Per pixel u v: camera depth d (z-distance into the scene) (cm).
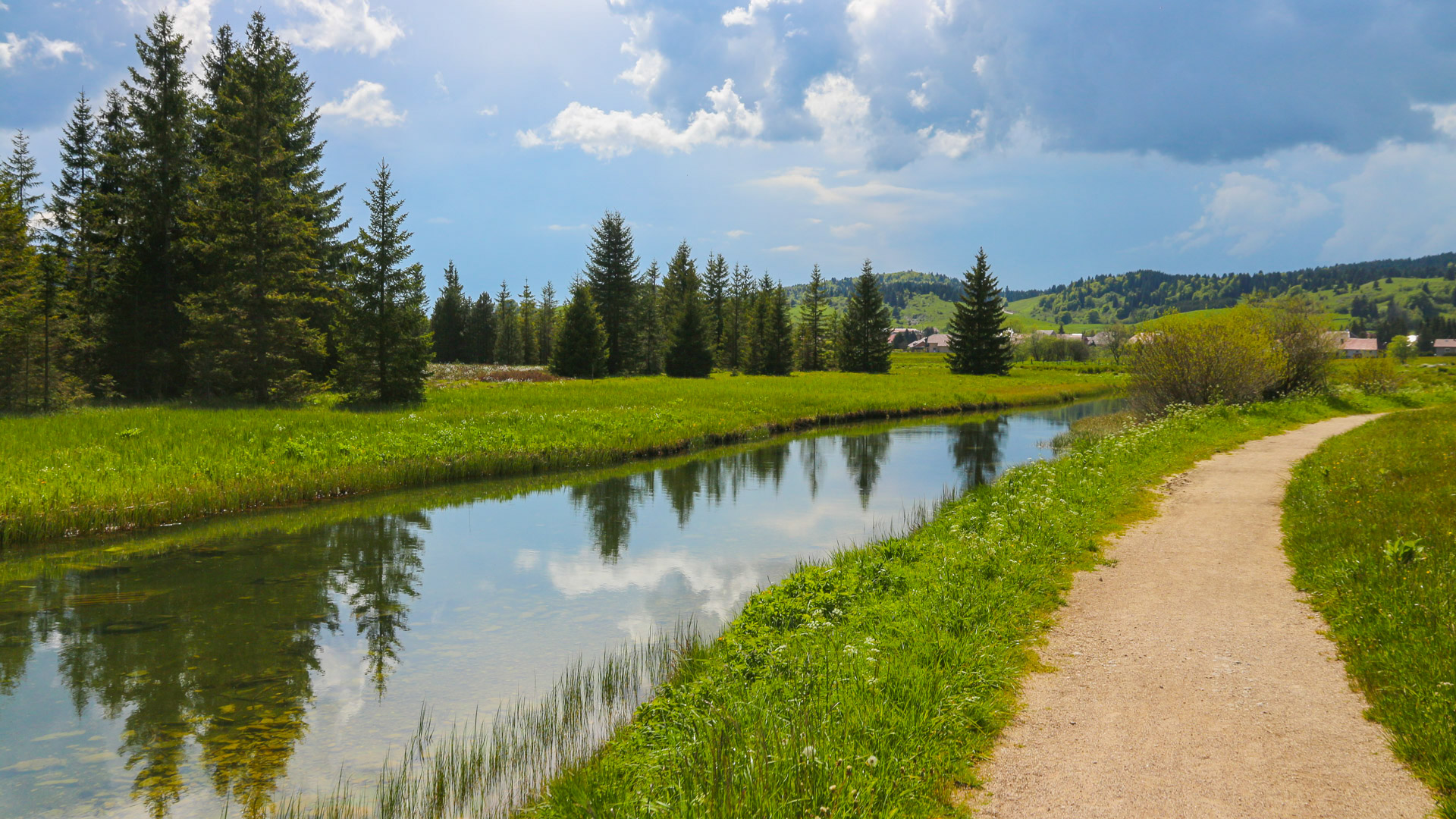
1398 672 595
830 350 11612
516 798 611
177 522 1602
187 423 2328
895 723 537
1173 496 1527
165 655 931
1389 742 511
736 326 10081
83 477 1633
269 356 3494
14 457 1733
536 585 1215
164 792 634
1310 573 912
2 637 988
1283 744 520
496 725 746
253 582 1227
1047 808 450
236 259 3500
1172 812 440
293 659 923
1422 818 423
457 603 1129
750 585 1217
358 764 674
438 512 1770
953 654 667
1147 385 3584
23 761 684
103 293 3897
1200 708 585
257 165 3584
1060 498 1360
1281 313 4109
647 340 8850
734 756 500
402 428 2508
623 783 518
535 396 4059
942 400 4847
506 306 11756
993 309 9425
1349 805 441
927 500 1916
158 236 4041
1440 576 759
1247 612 814
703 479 2250
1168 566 1011
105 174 4262
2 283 2938
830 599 888
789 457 2700
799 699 588
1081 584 939
